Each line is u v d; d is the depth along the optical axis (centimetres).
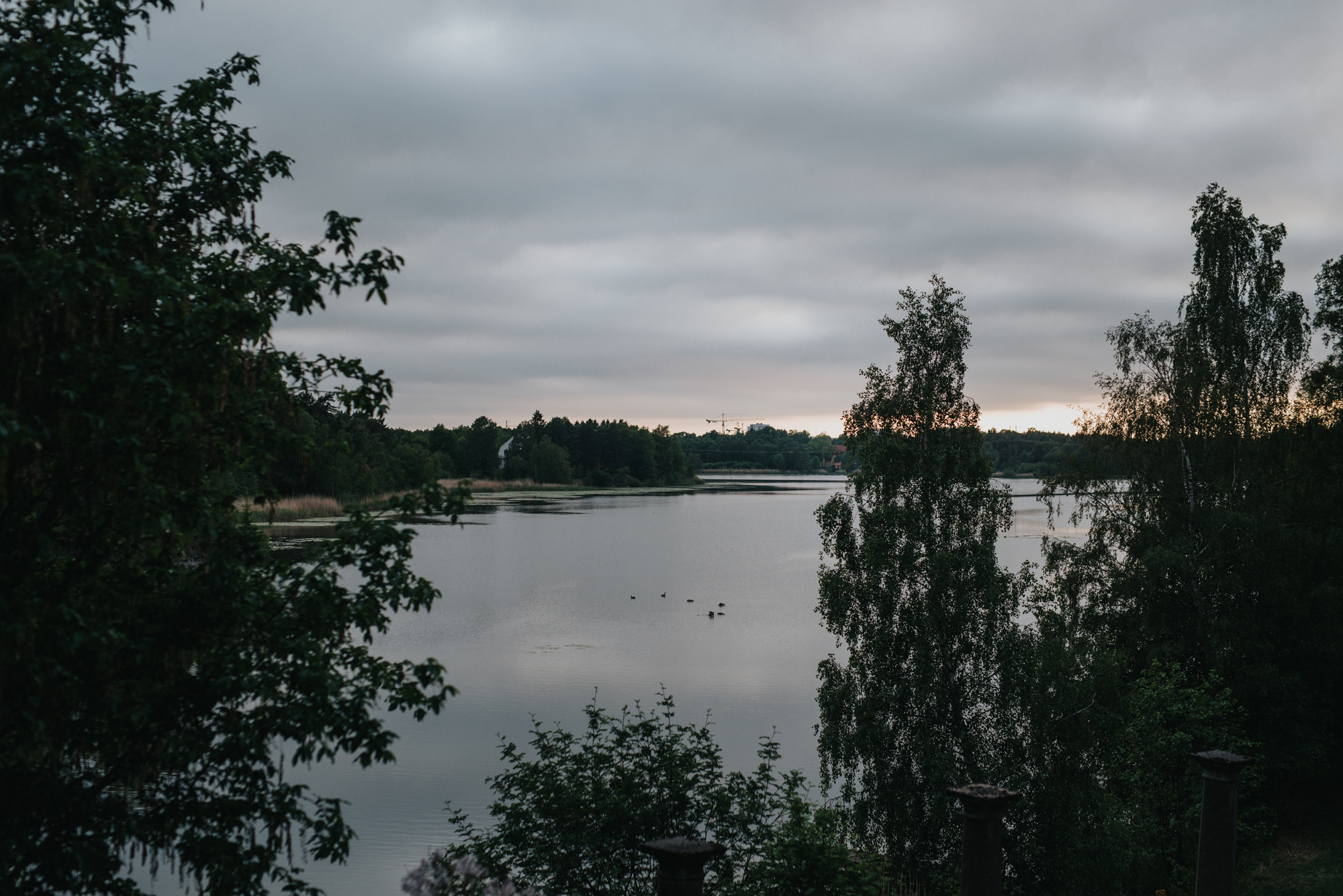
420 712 1088
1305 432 3512
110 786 1037
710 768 1520
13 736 902
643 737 1573
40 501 972
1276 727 3055
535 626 5556
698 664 4469
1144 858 2470
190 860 979
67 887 936
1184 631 3222
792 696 3862
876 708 2622
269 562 1111
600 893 1330
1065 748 2367
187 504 941
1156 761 2712
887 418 2933
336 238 1103
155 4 1118
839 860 1277
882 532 2741
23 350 870
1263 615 3206
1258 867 2633
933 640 2609
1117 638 3309
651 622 5750
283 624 1027
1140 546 3400
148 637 995
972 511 2811
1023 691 2466
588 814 1391
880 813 2505
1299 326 3462
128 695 959
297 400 1166
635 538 12131
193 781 1044
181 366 892
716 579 8156
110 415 884
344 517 9894
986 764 2472
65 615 821
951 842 2375
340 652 1102
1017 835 2317
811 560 9750
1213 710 2741
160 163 1096
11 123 867
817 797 2670
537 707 3588
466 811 2439
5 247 904
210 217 1188
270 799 1055
